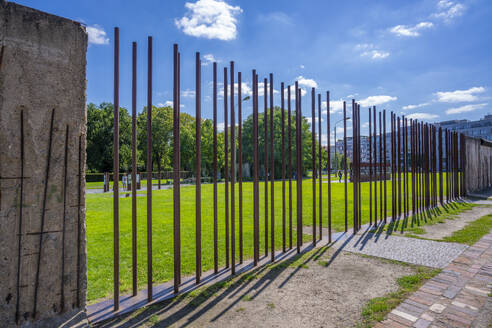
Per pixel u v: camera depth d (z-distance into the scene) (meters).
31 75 2.25
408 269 3.94
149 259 3.08
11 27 2.18
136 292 3.24
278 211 9.78
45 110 2.31
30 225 2.26
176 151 3.36
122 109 48.09
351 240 5.50
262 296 3.19
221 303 3.03
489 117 88.31
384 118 7.10
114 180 2.91
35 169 2.27
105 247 5.57
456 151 11.68
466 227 6.42
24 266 2.24
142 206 11.87
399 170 7.60
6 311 2.17
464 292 3.18
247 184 27.25
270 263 4.28
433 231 6.11
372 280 3.59
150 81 3.13
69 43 2.45
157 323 2.65
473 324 2.53
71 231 2.44
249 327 2.57
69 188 2.43
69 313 2.43
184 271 4.12
